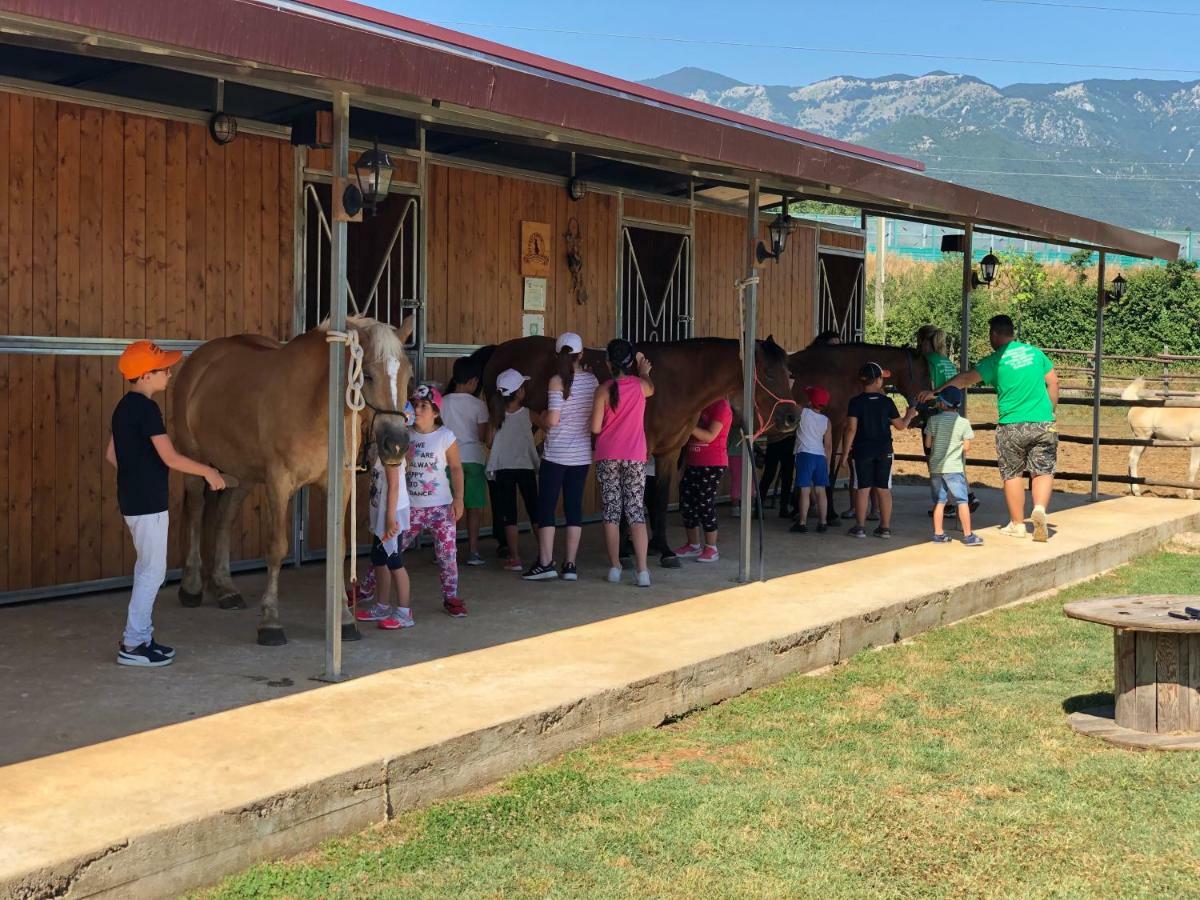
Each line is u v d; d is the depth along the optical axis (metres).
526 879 3.79
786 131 8.88
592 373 7.79
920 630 7.40
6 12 3.65
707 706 5.74
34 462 6.70
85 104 6.79
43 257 6.64
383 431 5.37
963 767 4.95
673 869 3.89
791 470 10.79
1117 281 12.73
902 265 48.19
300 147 7.91
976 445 19.91
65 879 3.29
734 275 12.13
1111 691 6.08
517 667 5.49
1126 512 11.72
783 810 4.41
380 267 8.53
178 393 6.53
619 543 8.23
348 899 3.61
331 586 5.20
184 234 7.29
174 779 3.94
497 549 8.77
